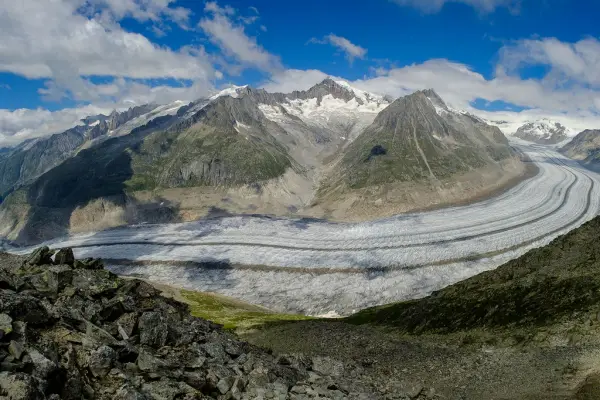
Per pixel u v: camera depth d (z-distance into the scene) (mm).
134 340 25547
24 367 17859
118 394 19516
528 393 31406
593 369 32062
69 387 18734
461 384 36188
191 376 23531
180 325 30656
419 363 44188
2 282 25953
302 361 34625
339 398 27234
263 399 24234
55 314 23359
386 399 30609
